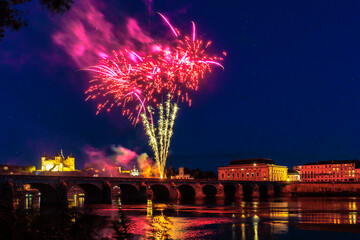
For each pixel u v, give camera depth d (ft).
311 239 162.50
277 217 245.86
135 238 146.20
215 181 587.27
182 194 588.91
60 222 45.44
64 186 354.74
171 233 175.73
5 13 32.37
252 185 654.53
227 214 268.41
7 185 305.32
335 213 273.75
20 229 40.40
